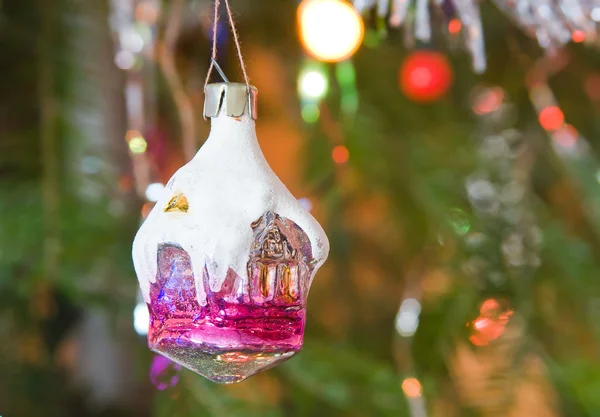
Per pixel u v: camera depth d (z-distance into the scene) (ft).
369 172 1.99
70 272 1.76
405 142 2.06
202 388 1.67
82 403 2.23
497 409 1.86
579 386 1.86
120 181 1.81
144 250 1.17
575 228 2.34
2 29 1.83
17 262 1.78
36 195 1.79
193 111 1.89
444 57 2.05
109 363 2.23
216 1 1.23
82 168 1.79
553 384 1.87
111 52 1.84
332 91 1.97
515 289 1.91
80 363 2.28
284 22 2.07
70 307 2.18
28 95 1.90
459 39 1.51
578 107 2.26
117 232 1.79
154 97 1.79
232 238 1.14
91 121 1.81
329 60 1.73
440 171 1.98
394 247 2.45
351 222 2.44
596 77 2.21
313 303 2.35
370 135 1.98
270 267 1.16
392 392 1.77
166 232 1.16
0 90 1.89
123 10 1.71
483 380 1.86
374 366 1.82
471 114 2.20
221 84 1.20
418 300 1.96
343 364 1.80
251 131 1.21
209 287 1.15
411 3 1.46
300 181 2.04
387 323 2.43
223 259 1.14
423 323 1.92
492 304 1.89
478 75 2.16
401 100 2.14
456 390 1.87
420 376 1.83
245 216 1.16
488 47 2.06
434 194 1.94
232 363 1.17
